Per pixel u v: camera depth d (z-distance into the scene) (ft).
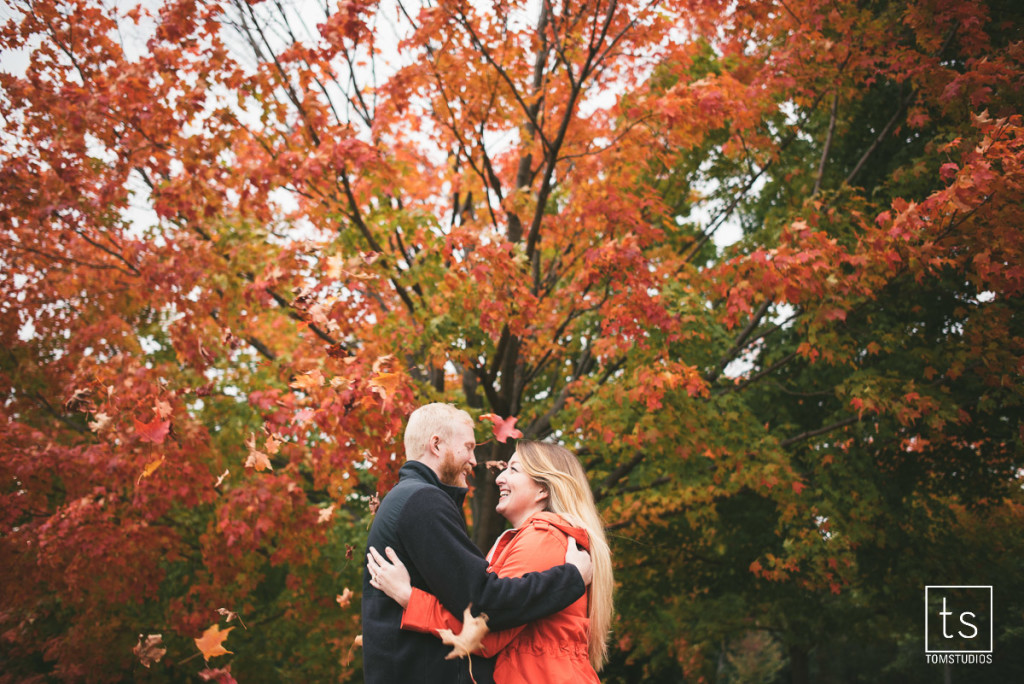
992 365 20.89
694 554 35.65
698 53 24.21
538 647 7.54
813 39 22.33
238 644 29.17
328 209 19.47
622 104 22.95
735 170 27.37
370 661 7.32
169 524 26.35
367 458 14.69
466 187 23.31
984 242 18.10
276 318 20.80
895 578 32.68
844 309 21.07
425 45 19.40
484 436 20.57
